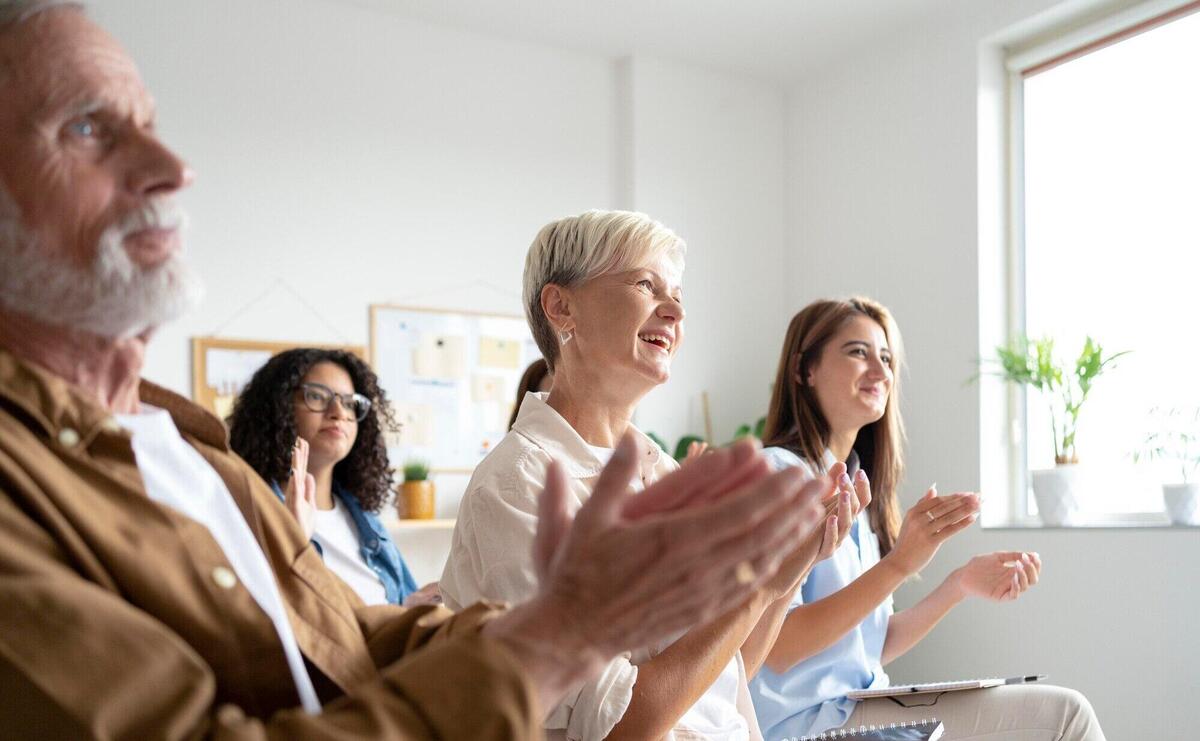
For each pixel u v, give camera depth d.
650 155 4.89
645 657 1.46
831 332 2.63
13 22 0.85
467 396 4.46
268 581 0.93
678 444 4.75
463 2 4.42
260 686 0.84
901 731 1.75
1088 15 4.09
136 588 0.79
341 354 3.07
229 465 1.01
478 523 1.47
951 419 4.31
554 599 0.73
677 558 0.70
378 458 3.09
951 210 4.39
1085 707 2.23
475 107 4.62
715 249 5.03
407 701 0.70
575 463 1.58
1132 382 3.86
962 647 4.14
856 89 4.90
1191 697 3.34
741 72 5.13
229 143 4.12
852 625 2.10
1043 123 4.28
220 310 4.03
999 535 4.03
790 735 2.22
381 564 3.01
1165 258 3.79
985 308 4.25
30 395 0.81
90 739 0.65
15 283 0.85
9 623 0.66
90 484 0.81
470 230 4.55
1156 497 3.73
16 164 0.84
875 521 2.73
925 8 4.48
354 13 4.41
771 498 0.69
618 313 1.67
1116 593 3.59
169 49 4.05
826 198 5.02
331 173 4.29
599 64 4.93
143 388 1.01
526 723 0.69
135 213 0.86
